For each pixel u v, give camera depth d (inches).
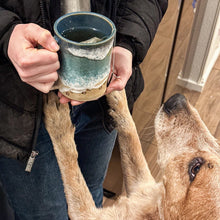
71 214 45.0
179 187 41.8
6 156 40.9
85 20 26.3
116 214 46.3
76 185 43.8
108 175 72.1
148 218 45.4
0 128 38.7
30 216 49.6
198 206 38.7
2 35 28.7
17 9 32.6
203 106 97.8
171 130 47.9
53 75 27.0
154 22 42.4
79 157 53.6
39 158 42.4
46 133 41.2
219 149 44.9
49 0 31.6
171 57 75.0
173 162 44.6
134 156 50.1
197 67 96.0
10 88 35.5
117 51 37.1
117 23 40.3
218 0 82.0
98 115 47.1
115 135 53.9
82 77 26.8
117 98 45.6
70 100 31.4
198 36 89.8
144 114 71.8
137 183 50.1
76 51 24.7
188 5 70.9
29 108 36.6
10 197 48.5
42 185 45.2
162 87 76.6
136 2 40.7
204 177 40.0
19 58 25.2
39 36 24.8
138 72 48.0
